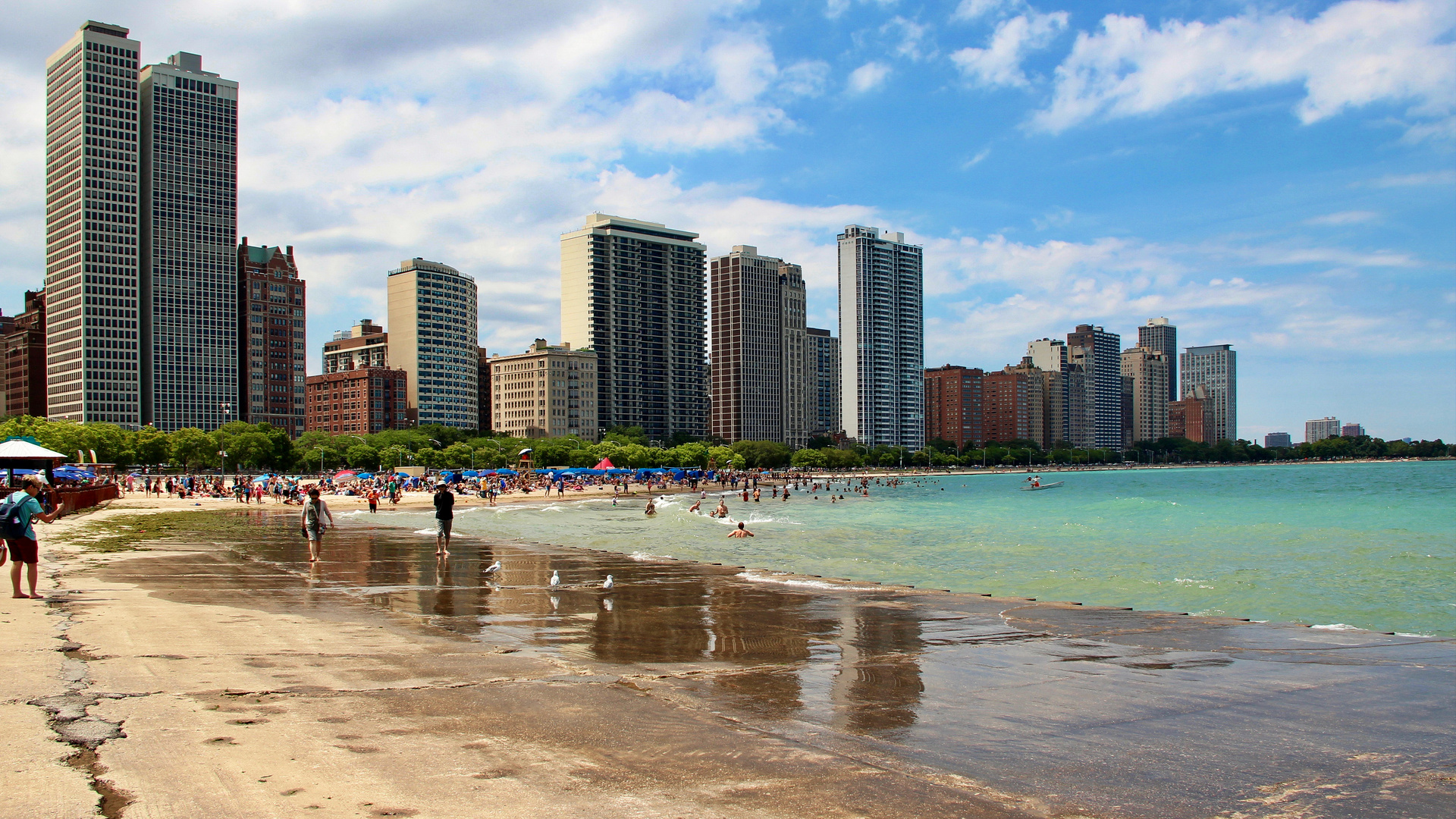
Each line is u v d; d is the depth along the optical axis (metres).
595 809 7.82
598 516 83.31
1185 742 10.52
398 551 38.34
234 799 7.79
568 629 18.34
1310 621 23.47
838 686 13.22
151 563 30.23
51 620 16.97
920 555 42.25
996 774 9.22
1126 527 63.84
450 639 16.59
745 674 13.97
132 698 11.10
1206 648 16.61
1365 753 10.23
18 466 56.41
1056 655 15.95
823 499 137.12
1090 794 8.72
